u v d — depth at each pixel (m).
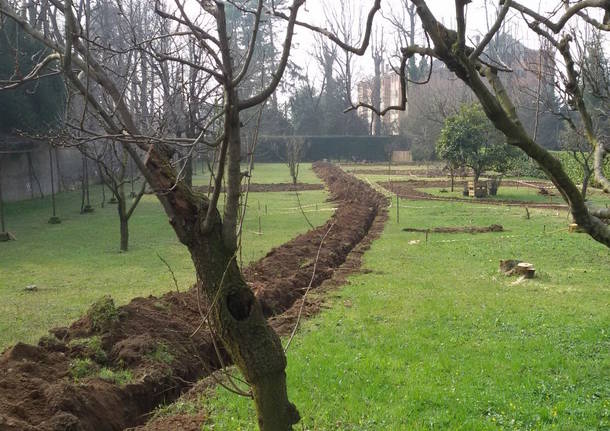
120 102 3.73
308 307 10.42
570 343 8.32
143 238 20.02
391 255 15.98
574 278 12.99
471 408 6.18
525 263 13.41
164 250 17.66
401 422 5.93
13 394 5.66
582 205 3.58
